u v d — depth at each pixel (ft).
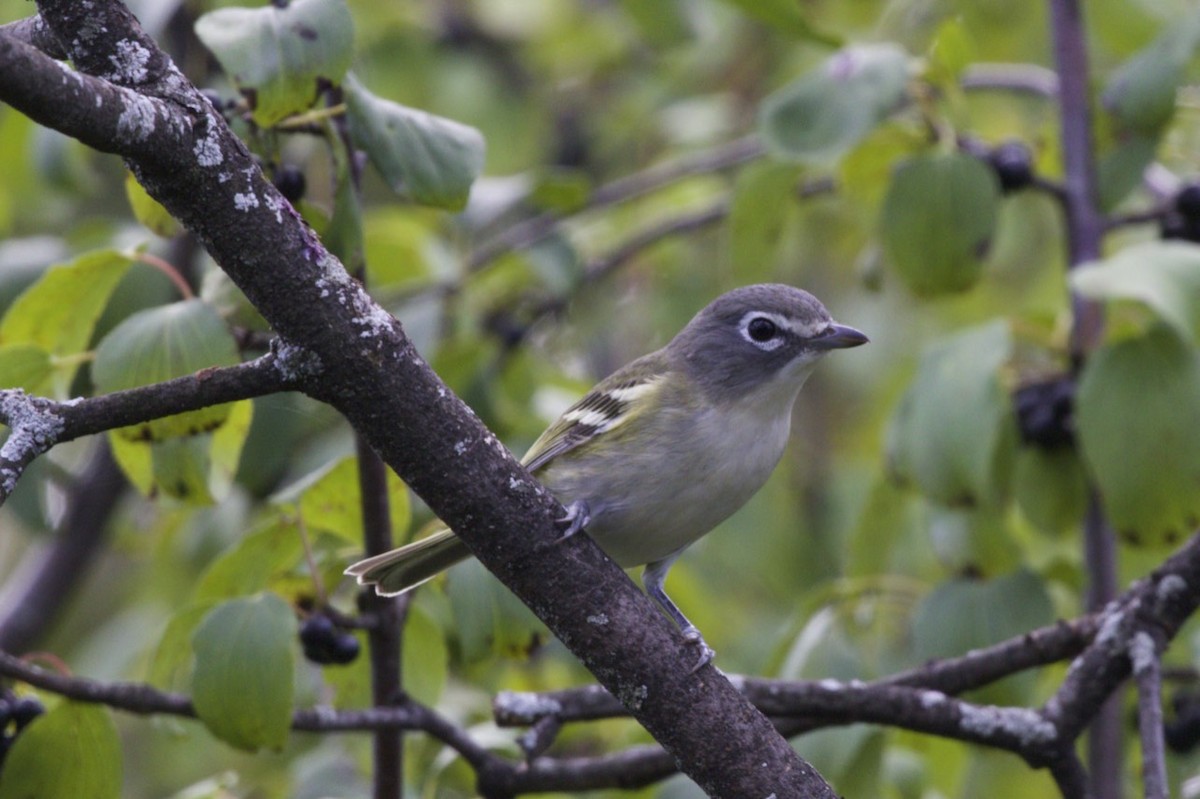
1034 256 61.72
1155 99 37.65
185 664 33.35
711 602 49.44
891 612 40.32
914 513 47.60
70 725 29.50
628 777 30.04
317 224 29.50
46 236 56.29
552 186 44.50
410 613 33.17
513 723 29.53
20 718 30.12
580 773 30.27
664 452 31.04
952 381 34.63
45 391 30.37
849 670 36.35
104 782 29.81
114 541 53.88
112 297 35.78
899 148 40.45
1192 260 32.19
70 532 48.65
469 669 40.27
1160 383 33.42
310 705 38.73
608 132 61.11
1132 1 45.68
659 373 32.63
